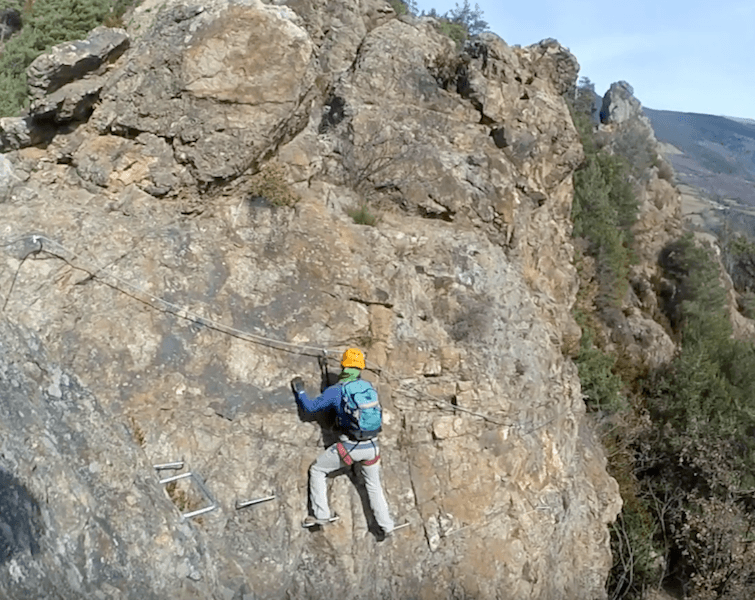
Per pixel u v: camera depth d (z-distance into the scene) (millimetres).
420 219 7984
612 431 11688
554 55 10875
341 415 5652
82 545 4289
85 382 5340
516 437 7109
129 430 5273
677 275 16312
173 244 6133
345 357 5840
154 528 4730
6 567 3783
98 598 4203
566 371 9336
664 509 11250
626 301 14844
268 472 5770
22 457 4301
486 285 7613
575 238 13648
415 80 8852
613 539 10656
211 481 5555
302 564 5734
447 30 13422
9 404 4547
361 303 6578
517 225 8617
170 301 5875
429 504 6395
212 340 5910
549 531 7203
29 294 5398
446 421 6668
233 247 6387
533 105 9453
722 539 10617
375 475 5758
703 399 12633
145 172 6402
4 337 4949
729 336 14953
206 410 5711
